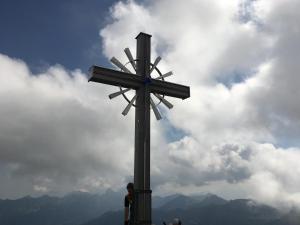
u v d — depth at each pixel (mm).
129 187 15188
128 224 14766
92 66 21250
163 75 23344
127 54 22625
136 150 21656
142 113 22047
